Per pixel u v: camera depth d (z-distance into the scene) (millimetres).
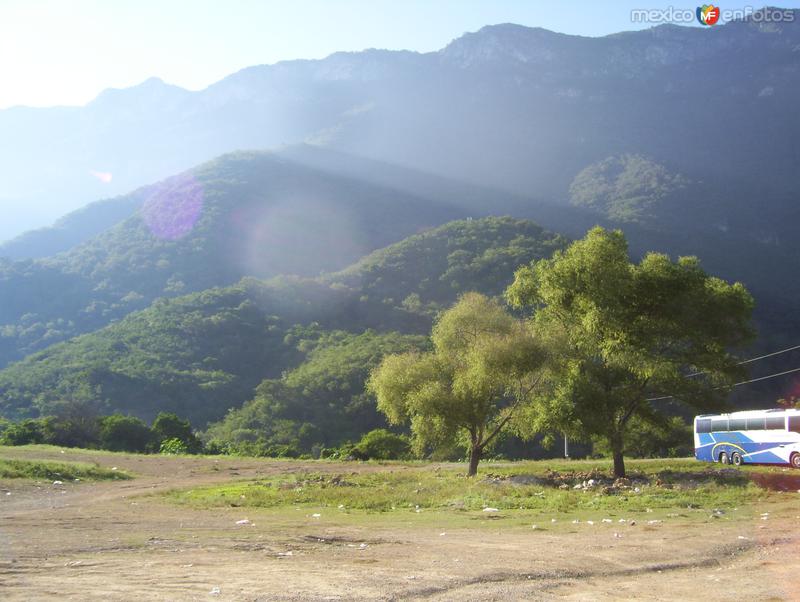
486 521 17859
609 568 11336
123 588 8812
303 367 106188
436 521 17859
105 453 50156
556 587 9891
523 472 35719
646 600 9172
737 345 32188
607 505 21156
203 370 109250
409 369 35969
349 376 96375
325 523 17297
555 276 31156
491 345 32469
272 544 13305
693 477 29297
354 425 86875
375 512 20344
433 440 35469
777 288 132125
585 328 30672
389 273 151250
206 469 40969
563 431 30953
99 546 12633
